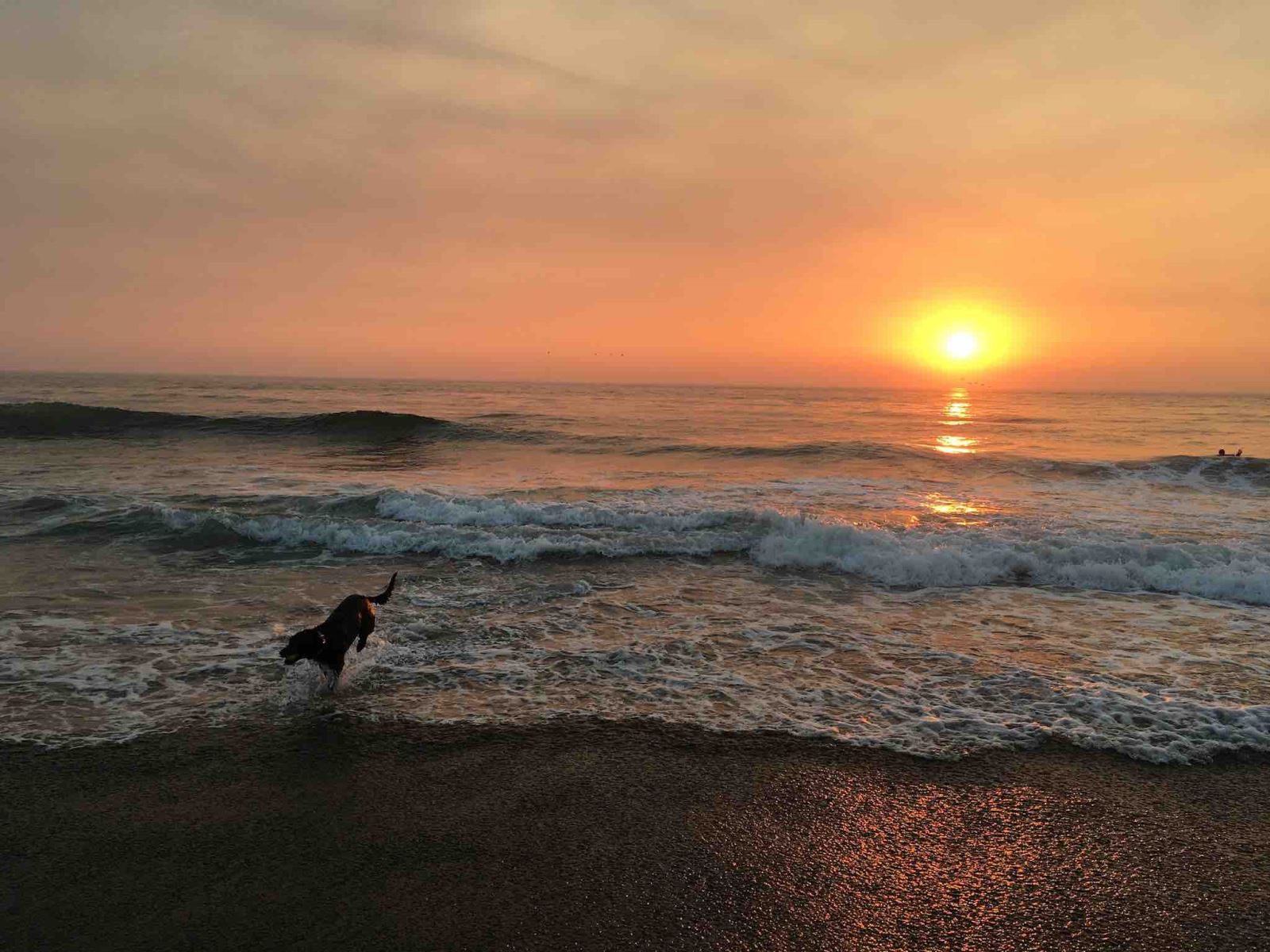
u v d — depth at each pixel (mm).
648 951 3111
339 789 4348
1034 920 3336
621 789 4375
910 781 4504
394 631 7094
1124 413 53719
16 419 25391
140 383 91188
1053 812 4203
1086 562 9609
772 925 3283
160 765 4574
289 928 3213
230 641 6715
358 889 3482
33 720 5117
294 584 8656
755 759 4742
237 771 4527
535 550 10203
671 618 7621
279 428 27188
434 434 26781
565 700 5605
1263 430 36625
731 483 16484
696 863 3707
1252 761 4789
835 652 6672
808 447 23297
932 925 3293
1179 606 8258
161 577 8844
